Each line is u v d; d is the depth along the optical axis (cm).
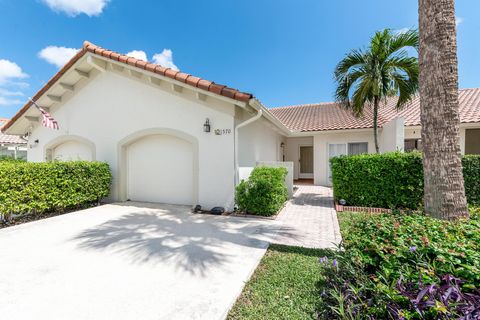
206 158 853
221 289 355
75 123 1089
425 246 242
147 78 930
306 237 586
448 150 449
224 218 760
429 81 466
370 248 268
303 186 1556
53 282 376
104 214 810
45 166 777
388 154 840
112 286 364
